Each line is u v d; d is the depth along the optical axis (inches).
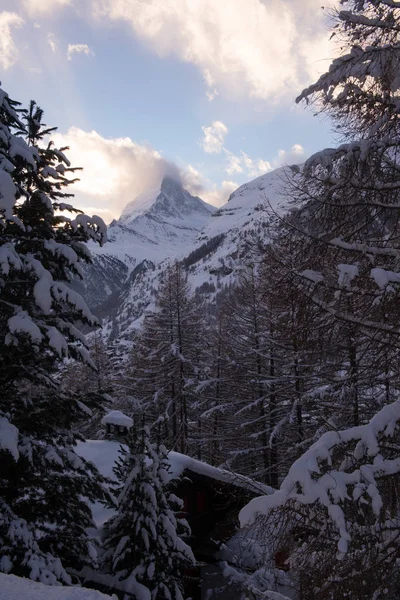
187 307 1180.5
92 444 547.8
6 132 332.8
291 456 623.5
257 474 689.0
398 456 223.0
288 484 205.2
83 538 328.5
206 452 1147.9
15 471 315.0
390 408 219.5
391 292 213.5
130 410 1151.0
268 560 240.2
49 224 359.3
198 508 546.3
